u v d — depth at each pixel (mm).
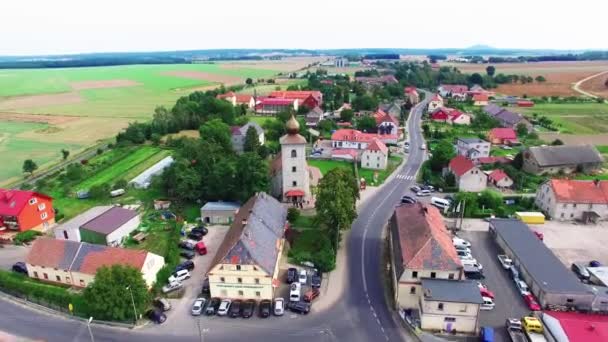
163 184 115562
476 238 89250
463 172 115000
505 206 105188
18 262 80000
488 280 73812
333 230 86438
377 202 109688
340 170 94750
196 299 68562
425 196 113250
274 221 81562
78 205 110875
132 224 93500
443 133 182500
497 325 62312
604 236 89812
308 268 78312
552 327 58219
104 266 64438
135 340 60188
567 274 70000
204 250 84000
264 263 67438
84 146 174875
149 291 70438
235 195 103000
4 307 68438
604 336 54188
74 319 65062
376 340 59875
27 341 60062
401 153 156625
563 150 131875
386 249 85250
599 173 130125
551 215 99375
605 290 66312
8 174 138250
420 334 60438
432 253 64812
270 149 158375
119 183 120125
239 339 60156
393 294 70500
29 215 93312
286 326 62938
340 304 68062
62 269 72500
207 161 112812
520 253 77125
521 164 134750
